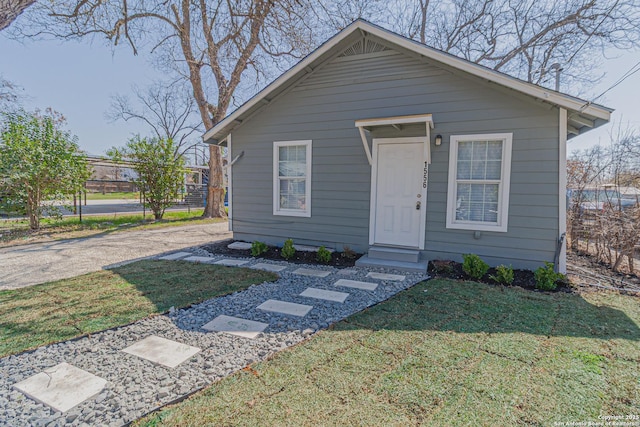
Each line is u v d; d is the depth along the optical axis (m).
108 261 5.77
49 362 2.40
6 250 6.68
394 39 5.14
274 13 8.66
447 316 3.23
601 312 3.34
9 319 3.16
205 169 19.77
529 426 1.72
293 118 6.44
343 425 1.72
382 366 2.30
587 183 6.73
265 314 3.33
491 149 5.02
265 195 6.90
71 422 1.78
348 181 6.06
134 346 2.64
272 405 1.88
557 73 10.02
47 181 8.80
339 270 5.15
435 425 1.72
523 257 4.91
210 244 7.21
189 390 2.05
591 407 1.87
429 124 5.02
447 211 5.32
